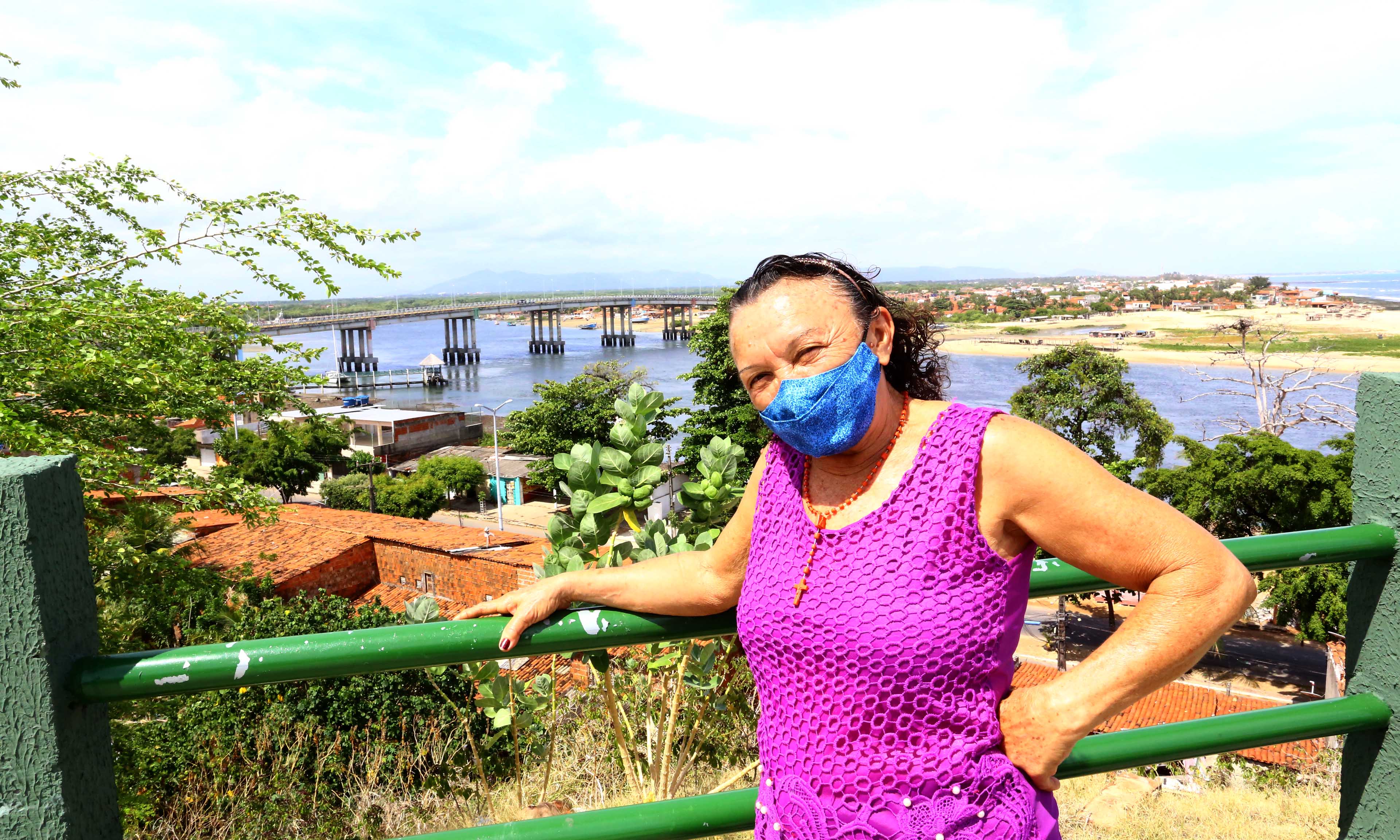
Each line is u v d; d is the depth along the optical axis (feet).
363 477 151.74
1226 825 15.33
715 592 4.09
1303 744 27.76
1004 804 3.39
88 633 3.52
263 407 24.17
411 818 18.88
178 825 21.85
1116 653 3.21
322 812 21.90
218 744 23.97
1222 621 3.13
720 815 4.02
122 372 19.34
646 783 11.25
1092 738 4.45
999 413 3.47
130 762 21.86
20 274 19.76
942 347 4.35
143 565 23.43
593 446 7.95
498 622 3.86
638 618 4.07
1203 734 4.57
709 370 89.25
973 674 3.37
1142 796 17.93
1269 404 102.73
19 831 3.31
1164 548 3.19
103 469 18.33
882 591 3.35
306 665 3.54
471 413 239.71
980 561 3.35
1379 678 4.95
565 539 7.97
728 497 8.38
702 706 10.43
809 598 3.49
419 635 3.70
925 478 3.41
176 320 21.33
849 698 3.43
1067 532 3.29
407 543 77.77
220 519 85.81
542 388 132.26
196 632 32.58
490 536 81.66
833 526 3.58
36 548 3.21
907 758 3.37
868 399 3.45
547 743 12.64
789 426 3.50
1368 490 4.98
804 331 3.47
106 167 21.84
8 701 3.26
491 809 13.44
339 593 76.89
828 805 3.49
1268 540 4.60
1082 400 98.68
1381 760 4.97
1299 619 66.28
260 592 39.24
